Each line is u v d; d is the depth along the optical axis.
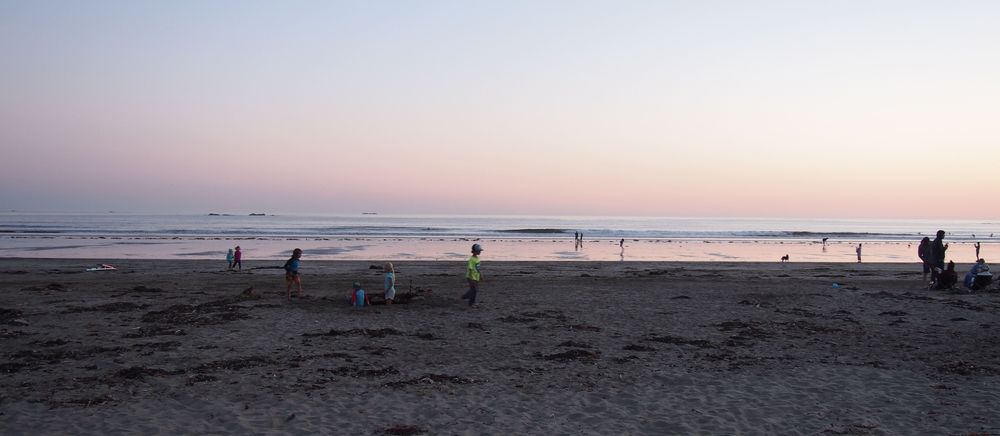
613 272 32.25
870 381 10.09
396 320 15.97
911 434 7.52
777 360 11.67
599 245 67.19
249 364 10.95
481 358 11.79
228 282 25.19
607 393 9.44
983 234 123.81
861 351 12.47
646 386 9.84
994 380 10.04
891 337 13.91
